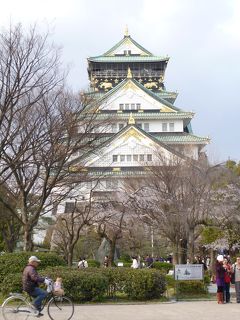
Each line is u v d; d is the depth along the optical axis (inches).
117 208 1560.0
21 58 943.7
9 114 999.0
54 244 2063.2
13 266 878.4
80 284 820.6
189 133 3516.2
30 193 1278.3
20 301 647.8
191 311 727.7
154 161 1840.6
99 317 653.3
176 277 951.6
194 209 1305.4
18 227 1508.4
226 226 1398.9
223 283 847.1
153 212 1413.6
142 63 3863.2
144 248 2135.8
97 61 3759.8
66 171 1149.7
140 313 700.7
